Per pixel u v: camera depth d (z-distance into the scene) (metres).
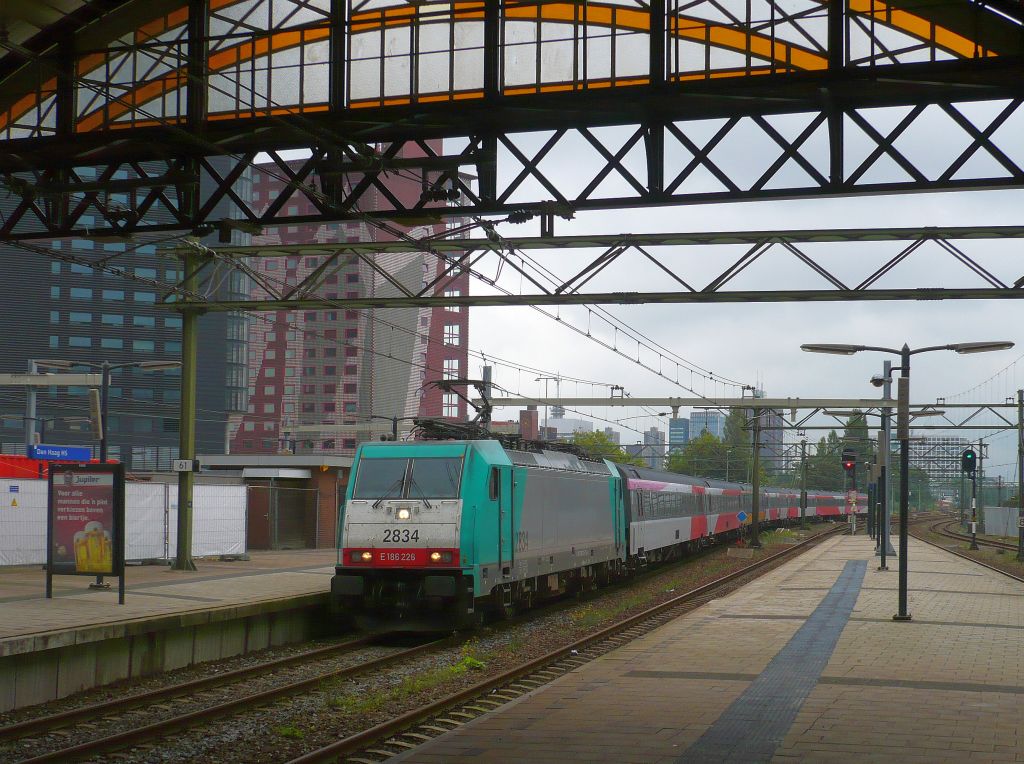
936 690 13.15
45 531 27.08
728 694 12.88
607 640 20.12
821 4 14.70
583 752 9.79
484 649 19.11
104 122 17.14
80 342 94.38
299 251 24.84
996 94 14.42
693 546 49.25
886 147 14.68
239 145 16.84
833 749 9.90
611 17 15.39
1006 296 22.09
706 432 106.31
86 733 12.03
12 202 91.25
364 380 111.88
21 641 13.55
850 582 31.59
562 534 25.62
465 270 23.20
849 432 119.06
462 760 9.52
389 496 20.39
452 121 15.85
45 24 17.05
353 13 16.42
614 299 23.06
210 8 17.02
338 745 10.75
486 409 25.33
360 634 21.27
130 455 94.88
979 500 89.75
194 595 19.88
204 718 12.53
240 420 99.81
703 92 14.57
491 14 15.69
